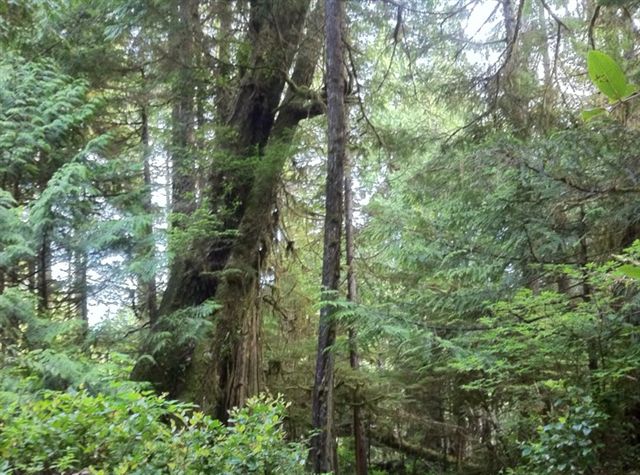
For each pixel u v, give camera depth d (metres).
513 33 9.71
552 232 6.84
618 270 1.81
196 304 10.09
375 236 9.64
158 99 10.77
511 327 6.82
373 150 11.96
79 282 8.95
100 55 9.65
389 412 11.98
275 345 11.96
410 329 8.05
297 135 11.63
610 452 5.99
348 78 11.09
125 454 4.09
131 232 8.30
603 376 6.00
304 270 12.84
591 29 7.98
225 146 10.63
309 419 11.16
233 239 10.44
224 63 10.13
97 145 8.48
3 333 7.01
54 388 6.74
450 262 8.02
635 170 6.14
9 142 8.00
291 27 10.81
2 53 8.59
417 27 11.00
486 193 7.49
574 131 6.54
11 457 3.95
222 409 9.46
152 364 9.20
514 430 8.48
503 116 9.24
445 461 12.94
